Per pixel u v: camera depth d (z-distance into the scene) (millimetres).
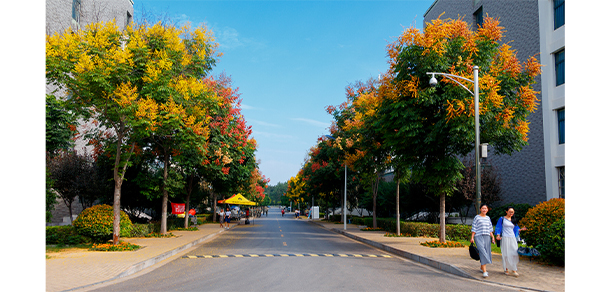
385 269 10547
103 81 12016
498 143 16047
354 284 8305
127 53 13125
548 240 10430
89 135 18922
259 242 19000
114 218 14164
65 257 11531
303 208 94062
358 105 23375
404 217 36406
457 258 11922
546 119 21594
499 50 15383
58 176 19250
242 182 31656
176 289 7758
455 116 13641
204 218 40438
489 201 24641
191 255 13438
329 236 24172
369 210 42219
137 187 21922
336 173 35844
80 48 12516
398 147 15914
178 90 14836
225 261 11859
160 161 22609
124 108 12680
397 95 15211
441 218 16359
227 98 21266
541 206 11922
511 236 9375
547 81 21594
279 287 7953
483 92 13766
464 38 14562
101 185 20031
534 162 22766
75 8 24266
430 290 7844
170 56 14969
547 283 8516
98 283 8258
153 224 21281
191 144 16188
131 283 8383
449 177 15305
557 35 21078
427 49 13938
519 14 24906
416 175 16312
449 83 14242
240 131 24219
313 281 8586
